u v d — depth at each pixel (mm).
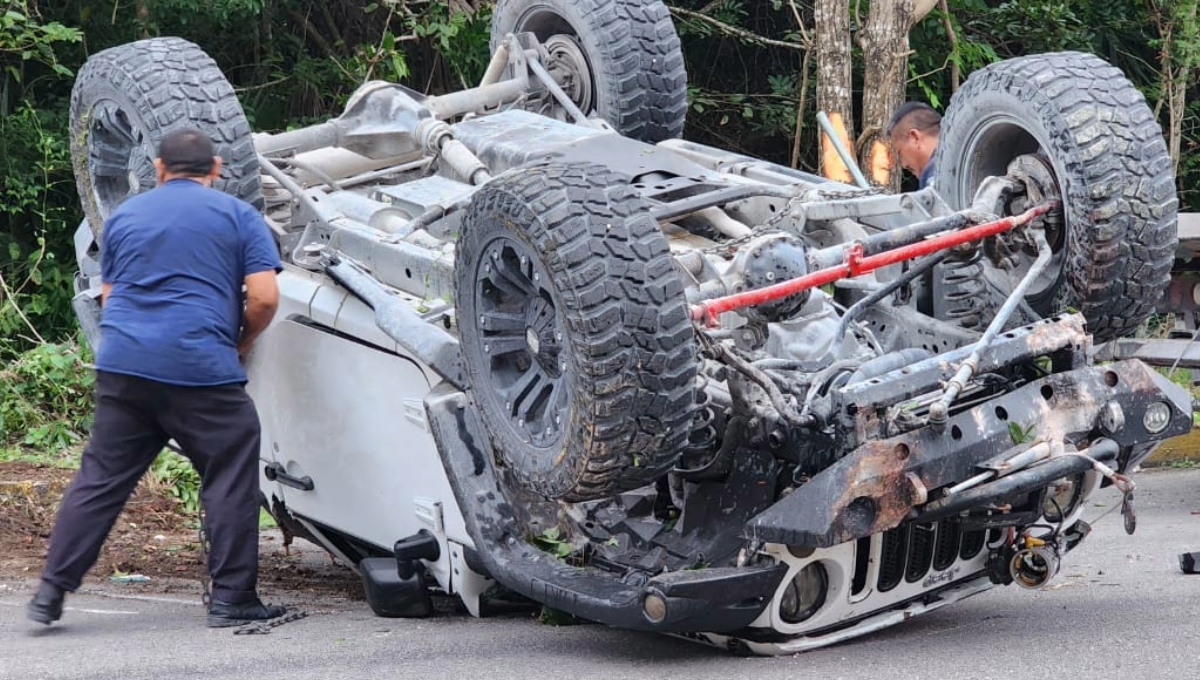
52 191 14172
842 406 5359
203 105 7355
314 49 16562
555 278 5328
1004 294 6867
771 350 6246
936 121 8469
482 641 6176
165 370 6328
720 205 7148
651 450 5402
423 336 6285
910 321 6715
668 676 5453
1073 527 6285
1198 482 10156
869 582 5797
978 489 5406
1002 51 18406
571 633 6316
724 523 5812
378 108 7938
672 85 8812
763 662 5672
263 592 7848
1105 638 5766
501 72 8992
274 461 7578
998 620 6285
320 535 7629
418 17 16078
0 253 13812
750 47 18062
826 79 11930
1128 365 5781
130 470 6543
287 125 15430
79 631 6508
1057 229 6578
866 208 6676
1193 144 18688
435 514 6590
